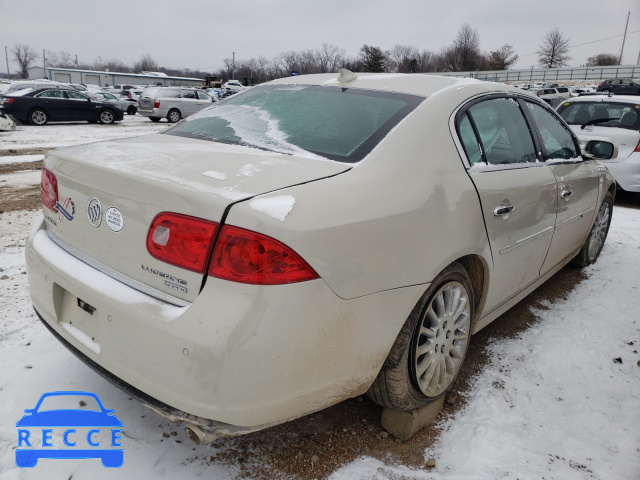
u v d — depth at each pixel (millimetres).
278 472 2092
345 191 1878
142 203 1803
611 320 3580
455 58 81562
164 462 2109
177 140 2479
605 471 2186
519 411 2553
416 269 2027
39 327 3104
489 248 2479
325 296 1729
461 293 2412
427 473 2123
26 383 2555
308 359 1733
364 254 1832
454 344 2469
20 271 4004
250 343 1622
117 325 1813
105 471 2047
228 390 1642
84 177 2029
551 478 2127
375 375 2025
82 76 74875
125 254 1875
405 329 2090
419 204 2051
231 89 42250
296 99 2705
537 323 3504
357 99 2545
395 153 2131
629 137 6957
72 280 1995
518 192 2680
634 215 6668
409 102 2430
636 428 2475
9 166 9383
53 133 15477
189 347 1633
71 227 2127
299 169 1967
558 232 3357
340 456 2195
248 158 2072
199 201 1676
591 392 2748
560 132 3604
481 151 2557
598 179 4051
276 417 1750
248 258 1617
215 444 2225
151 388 1743
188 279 1698
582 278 4355
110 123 19641
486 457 2223
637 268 4617
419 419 2326
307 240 1678
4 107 17562
